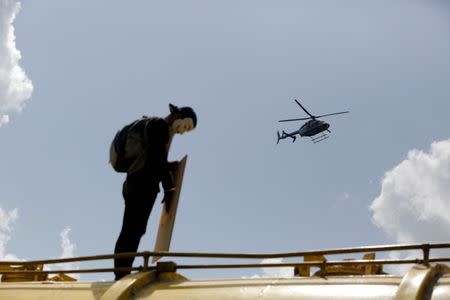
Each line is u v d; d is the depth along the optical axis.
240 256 6.76
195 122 8.70
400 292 5.32
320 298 5.65
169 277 6.93
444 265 5.81
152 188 8.18
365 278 5.84
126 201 8.30
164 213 8.40
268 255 6.65
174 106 8.66
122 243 8.15
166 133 8.28
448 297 5.16
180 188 8.29
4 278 8.86
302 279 6.12
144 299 6.45
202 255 6.96
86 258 7.60
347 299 5.51
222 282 6.45
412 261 5.94
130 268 7.23
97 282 7.29
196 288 6.41
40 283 7.70
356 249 6.20
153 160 8.15
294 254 6.49
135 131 8.29
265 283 6.19
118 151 8.38
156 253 7.09
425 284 5.35
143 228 8.23
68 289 7.23
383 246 6.09
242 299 5.98
